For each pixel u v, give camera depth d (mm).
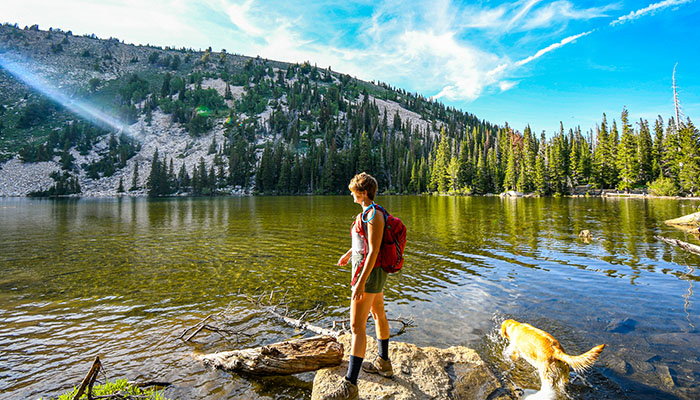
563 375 3572
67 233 18297
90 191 116812
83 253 12422
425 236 16109
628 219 23094
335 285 8203
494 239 14992
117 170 133375
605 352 4387
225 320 5816
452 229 18844
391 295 7133
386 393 3332
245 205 49375
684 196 56000
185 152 147375
